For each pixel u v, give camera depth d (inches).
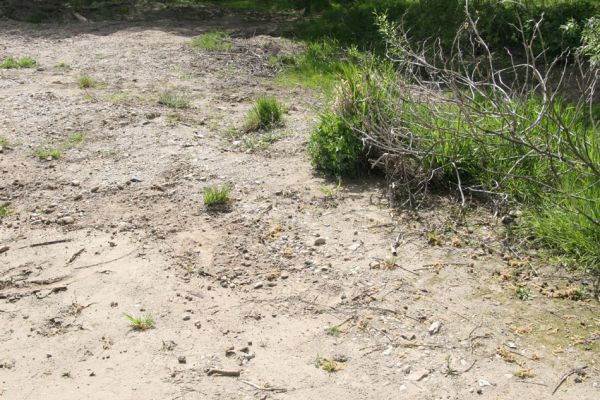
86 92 356.2
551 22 422.3
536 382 154.4
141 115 318.0
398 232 215.9
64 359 163.8
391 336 169.8
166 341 168.9
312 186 247.9
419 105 259.0
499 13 435.8
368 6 532.4
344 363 161.3
